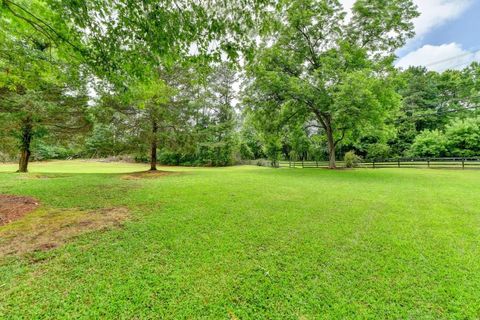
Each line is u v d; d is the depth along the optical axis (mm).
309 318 1923
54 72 5426
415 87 28625
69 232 3607
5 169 17406
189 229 3816
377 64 13602
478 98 26016
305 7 13234
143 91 5805
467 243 3293
